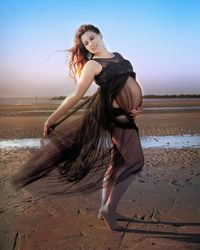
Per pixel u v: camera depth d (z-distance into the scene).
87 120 3.32
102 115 3.24
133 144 3.31
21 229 3.54
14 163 7.25
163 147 9.31
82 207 4.20
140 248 3.12
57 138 3.36
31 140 11.38
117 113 3.24
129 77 3.25
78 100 3.20
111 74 3.17
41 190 4.05
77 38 3.31
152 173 6.02
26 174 3.44
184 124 16.34
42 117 22.45
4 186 5.14
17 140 11.47
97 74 3.18
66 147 3.35
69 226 3.62
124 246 3.17
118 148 3.34
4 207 4.20
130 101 3.25
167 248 3.13
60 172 3.41
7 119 21.12
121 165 3.38
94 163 3.37
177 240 3.29
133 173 3.36
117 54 3.32
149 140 10.90
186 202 4.38
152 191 4.88
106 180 3.43
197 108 32.44
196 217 3.85
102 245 3.18
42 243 3.23
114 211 3.46
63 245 3.18
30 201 4.41
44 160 3.39
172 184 5.27
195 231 3.48
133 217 3.85
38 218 3.85
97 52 3.23
